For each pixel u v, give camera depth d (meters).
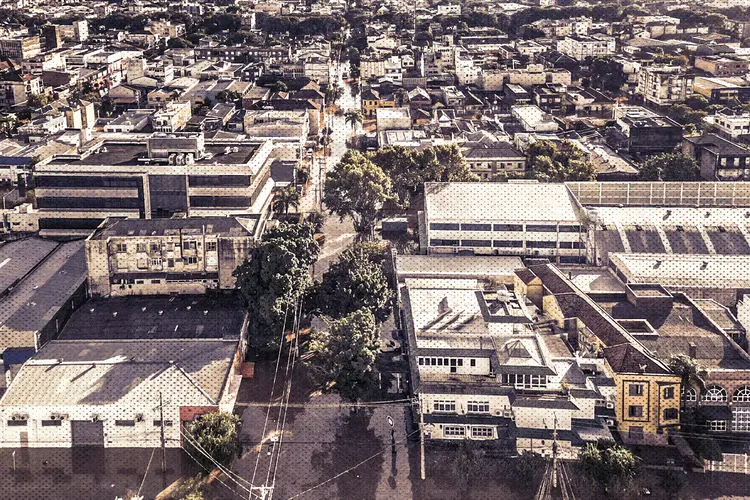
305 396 176.38
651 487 143.75
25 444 154.88
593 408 155.50
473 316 182.25
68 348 175.38
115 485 145.75
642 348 164.75
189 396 157.25
